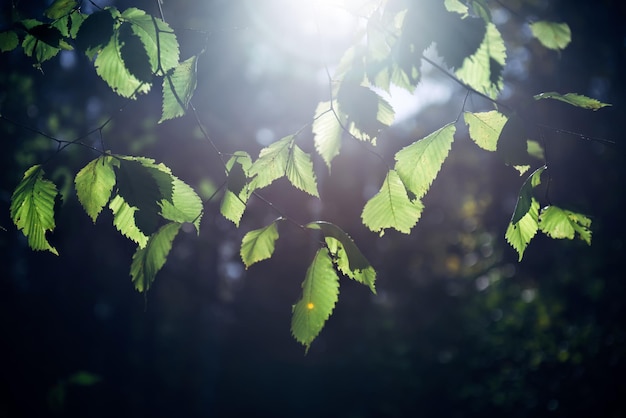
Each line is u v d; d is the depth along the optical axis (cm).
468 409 1182
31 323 1370
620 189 1248
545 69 1422
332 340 2005
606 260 1163
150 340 1825
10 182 596
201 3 608
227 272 1800
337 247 190
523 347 1119
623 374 936
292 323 192
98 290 1559
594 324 1055
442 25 163
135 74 177
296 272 1672
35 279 1458
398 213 197
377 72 188
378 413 1423
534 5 1201
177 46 181
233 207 198
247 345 2078
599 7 1355
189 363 2098
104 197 184
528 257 1492
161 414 1845
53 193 190
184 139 898
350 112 188
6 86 612
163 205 183
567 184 1292
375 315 1956
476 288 1748
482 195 2098
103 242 1330
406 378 1357
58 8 196
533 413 991
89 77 908
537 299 1194
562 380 995
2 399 1189
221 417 1930
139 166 177
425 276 2238
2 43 212
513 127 181
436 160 191
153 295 1717
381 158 195
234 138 1285
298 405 1830
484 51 164
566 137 1084
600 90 1534
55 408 916
